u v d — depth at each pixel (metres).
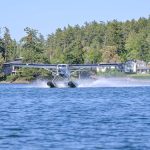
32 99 130.88
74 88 189.25
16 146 58.69
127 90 174.62
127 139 62.38
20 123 77.38
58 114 90.50
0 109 101.31
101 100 125.94
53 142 60.88
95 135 65.44
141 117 84.56
